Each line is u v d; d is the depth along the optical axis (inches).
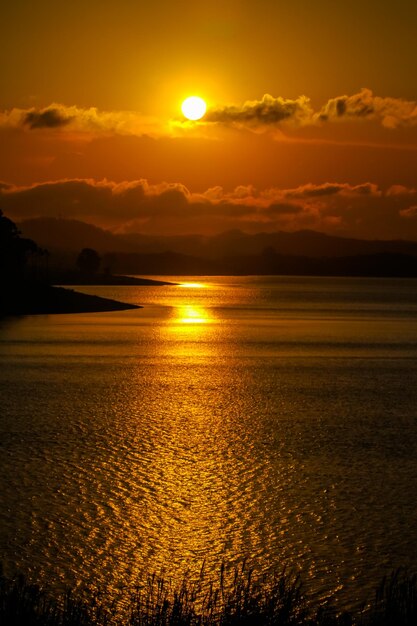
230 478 1232.2
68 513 1047.6
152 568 880.9
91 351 3233.3
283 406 1920.5
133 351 3257.9
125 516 1042.7
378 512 1067.3
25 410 1806.1
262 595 664.4
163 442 1478.8
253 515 1055.6
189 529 1000.2
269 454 1393.9
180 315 5925.2
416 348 3592.5
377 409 1888.5
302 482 1214.3
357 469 1290.6
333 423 1695.4
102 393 2087.8
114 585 831.7
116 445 1444.4
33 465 1288.1
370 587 831.1
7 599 626.8
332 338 4136.3
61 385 2235.5
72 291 6973.4
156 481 1206.9
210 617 629.3
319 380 2433.6
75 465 1290.6
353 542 960.3
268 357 3117.6
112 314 5836.6
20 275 7785.4
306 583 842.8
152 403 1932.8
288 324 5206.7
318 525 1018.7
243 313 6456.7
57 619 625.0
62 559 896.3
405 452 1417.3
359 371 2687.0
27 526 995.9
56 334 4069.9
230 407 1892.2
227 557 915.4
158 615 644.7
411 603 622.5
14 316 5452.8
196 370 2652.6
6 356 3024.1
